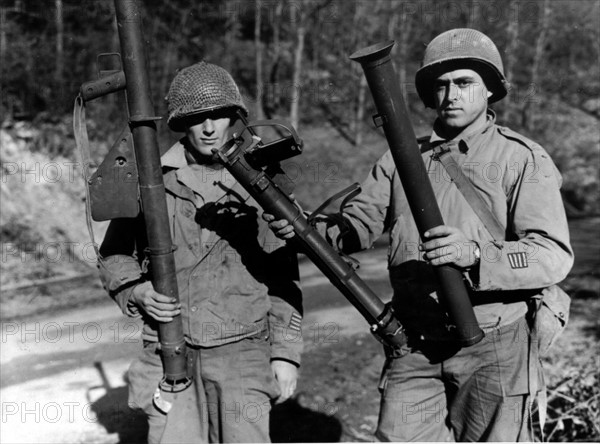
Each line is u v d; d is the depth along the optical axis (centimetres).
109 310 752
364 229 285
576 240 1415
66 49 1356
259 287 267
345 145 1931
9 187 1053
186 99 255
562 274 248
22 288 839
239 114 262
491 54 260
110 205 248
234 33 1702
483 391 260
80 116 244
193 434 266
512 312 258
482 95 261
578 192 2131
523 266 242
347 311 730
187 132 260
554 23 1852
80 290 848
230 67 1705
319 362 531
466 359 260
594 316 694
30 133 1191
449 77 260
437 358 266
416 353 269
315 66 2017
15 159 1127
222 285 262
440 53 258
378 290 859
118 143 246
